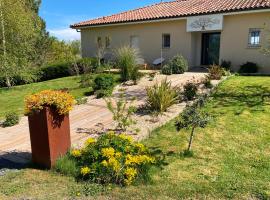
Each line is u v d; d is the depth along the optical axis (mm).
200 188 4488
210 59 19344
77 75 19016
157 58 20516
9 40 17547
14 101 13320
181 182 4703
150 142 6504
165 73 16125
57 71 21328
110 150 4910
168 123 7664
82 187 4539
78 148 6125
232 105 8891
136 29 21312
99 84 12250
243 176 4863
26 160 5812
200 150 6004
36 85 17312
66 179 4824
